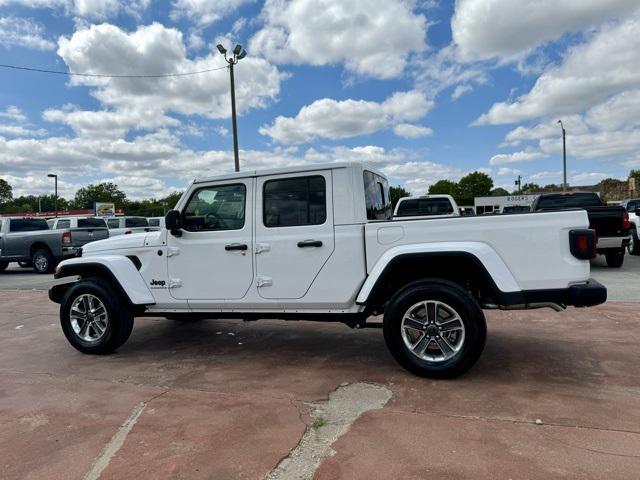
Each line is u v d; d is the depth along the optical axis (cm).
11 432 328
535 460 265
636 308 651
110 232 1772
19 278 1370
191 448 294
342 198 424
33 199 12244
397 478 253
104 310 507
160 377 436
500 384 382
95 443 307
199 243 471
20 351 547
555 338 516
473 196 9075
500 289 373
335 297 426
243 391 390
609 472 251
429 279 397
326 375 423
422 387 382
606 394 356
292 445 294
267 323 650
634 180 4697
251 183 454
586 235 366
